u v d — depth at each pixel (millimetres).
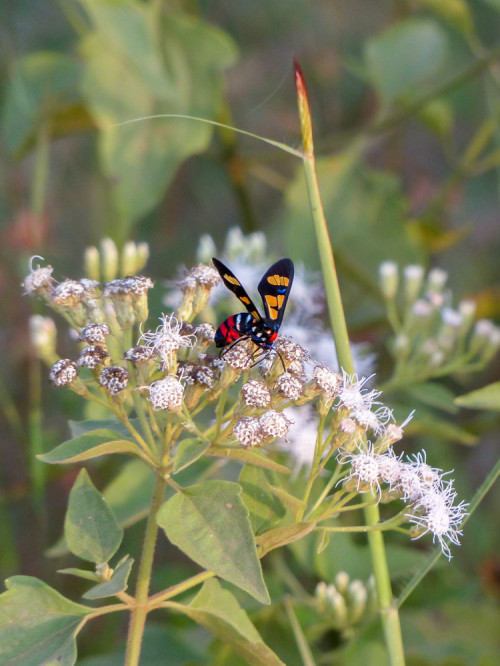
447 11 912
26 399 953
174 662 728
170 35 823
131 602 604
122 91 811
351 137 974
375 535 636
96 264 690
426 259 969
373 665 701
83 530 609
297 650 714
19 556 868
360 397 626
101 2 789
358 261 856
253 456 601
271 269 628
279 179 971
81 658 802
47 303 646
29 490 862
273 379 627
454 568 815
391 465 619
